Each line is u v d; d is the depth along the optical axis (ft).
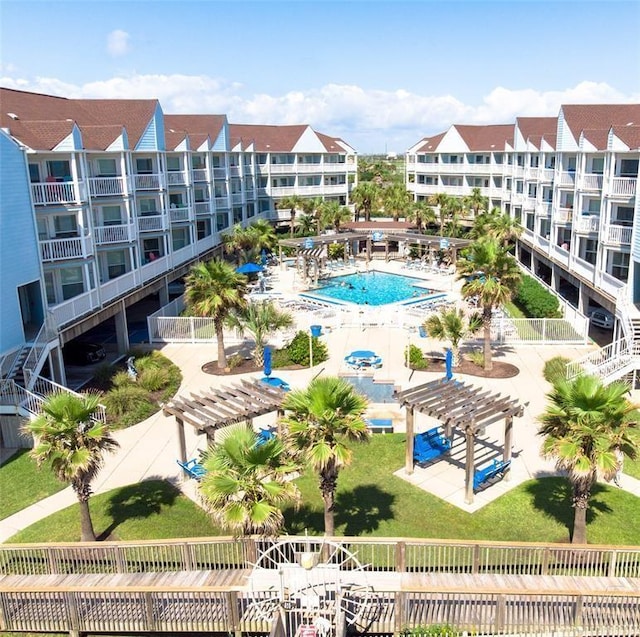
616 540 56.44
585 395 50.42
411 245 205.36
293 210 217.77
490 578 48.29
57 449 53.36
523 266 177.06
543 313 122.83
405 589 45.52
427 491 65.57
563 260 136.46
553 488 65.57
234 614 46.29
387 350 111.86
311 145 240.73
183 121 187.21
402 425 82.17
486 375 98.94
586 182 127.44
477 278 98.43
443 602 46.50
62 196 99.40
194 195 172.04
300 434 50.21
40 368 83.82
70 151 99.60
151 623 47.06
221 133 186.39
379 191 261.85
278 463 48.21
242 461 46.65
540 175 162.09
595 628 45.55
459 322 101.76
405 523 59.72
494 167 226.99
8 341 84.07
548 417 53.52
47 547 50.96
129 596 47.47
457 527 58.85
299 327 125.49
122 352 113.80
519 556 49.44
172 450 76.79
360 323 127.03
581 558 49.24
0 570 52.16
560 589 46.29
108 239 116.47
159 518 61.87
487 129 243.81
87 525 56.70
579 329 114.01
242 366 105.91
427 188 252.21
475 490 65.16
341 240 185.78
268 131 246.47
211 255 173.06
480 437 78.33
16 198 86.12
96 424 56.13
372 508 62.44
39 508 64.85
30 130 100.27
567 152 139.54
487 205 221.66
